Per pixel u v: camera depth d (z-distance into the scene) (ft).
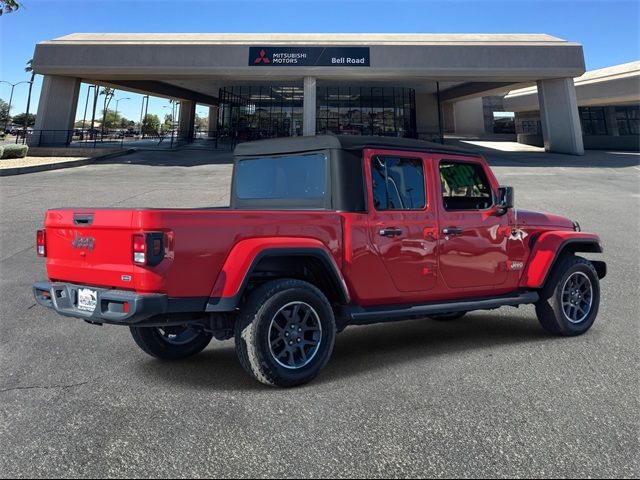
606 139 131.54
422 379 12.04
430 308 13.41
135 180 62.18
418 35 102.73
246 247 10.83
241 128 125.70
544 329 16.34
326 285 12.64
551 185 61.52
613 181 65.82
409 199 13.51
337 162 12.51
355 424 9.55
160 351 13.64
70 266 11.30
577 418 9.82
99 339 15.80
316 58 97.71
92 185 56.39
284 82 107.86
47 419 9.86
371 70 98.17
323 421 9.69
